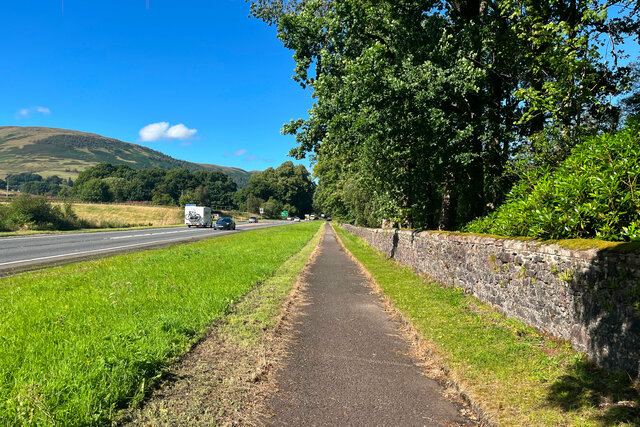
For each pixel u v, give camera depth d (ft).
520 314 19.38
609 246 13.35
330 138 45.93
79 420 9.49
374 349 17.44
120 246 68.23
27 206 105.50
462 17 41.55
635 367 11.74
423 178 46.65
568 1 33.30
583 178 15.99
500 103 42.22
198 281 30.07
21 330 16.30
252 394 12.25
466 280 27.22
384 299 28.32
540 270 17.57
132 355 13.14
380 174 47.57
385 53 41.55
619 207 14.85
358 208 104.58
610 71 30.66
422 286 31.86
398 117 37.99
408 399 12.46
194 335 17.39
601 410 10.56
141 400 11.20
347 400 12.23
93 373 11.63
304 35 47.01
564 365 13.99
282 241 86.12
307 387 13.12
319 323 21.65
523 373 13.55
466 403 12.21
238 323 19.80
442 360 15.08
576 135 27.78
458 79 35.65
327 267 47.65
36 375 11.59
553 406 11.07
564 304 15.72
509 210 22.85
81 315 19.12
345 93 39.83
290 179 509.76
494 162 40.78
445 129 37.93
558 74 29.09
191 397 11.71
